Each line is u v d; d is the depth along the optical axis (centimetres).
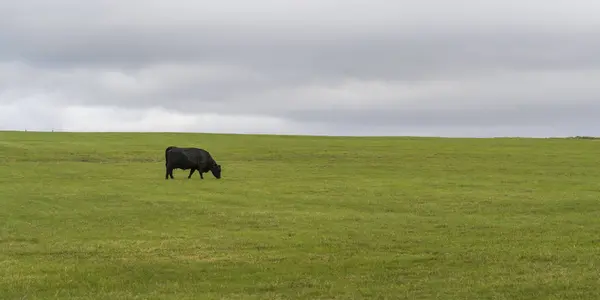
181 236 2616
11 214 2983
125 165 5272
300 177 4594
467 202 3434
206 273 2050
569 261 2138
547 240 2503
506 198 3553
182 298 1756
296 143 7731
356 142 7962
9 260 2202
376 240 2545
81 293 1831
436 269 2075
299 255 2297
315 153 6544
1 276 1988
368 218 2998
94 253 2319
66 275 2003
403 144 7650
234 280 1973
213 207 3241
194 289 1861
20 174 4425
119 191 3691
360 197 3609
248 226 2823
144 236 2616
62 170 4747
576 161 5681
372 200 3509
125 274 2033
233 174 4784
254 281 1956
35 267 2098
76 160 5738
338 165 5466
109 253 2314
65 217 2961
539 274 1962
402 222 2903
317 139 8556
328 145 7481
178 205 3269
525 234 2633
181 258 2238
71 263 2164
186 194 3638
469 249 2358
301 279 1969
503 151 6662
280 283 1919
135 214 3048
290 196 3631
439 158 6034
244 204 3366
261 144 7531
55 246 2417
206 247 2412
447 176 4678
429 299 1739
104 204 3275
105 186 3894
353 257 2255
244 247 2422
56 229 2720
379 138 8925
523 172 4931
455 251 2331
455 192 3797
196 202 3366
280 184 4144
